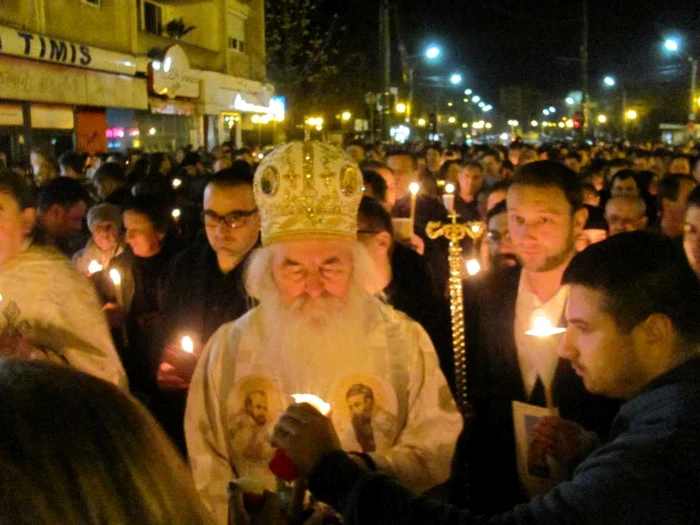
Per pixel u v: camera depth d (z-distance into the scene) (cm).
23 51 1366
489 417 273
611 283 165
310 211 228
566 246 266
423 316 334
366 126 3150
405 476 215
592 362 170
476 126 8238
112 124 1988
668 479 140
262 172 236
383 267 322
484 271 323
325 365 229
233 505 196
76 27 1662
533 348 263
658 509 139
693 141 2917
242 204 333
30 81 1422
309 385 228
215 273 347
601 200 839
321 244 228
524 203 264
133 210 469
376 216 320
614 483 143
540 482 234
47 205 547
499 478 268
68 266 306
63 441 88
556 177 266
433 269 462
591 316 168
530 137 8675
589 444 228
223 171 345
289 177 228
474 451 277
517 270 281
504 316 272
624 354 166
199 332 342
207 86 2416
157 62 1959
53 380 95
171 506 95
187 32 2377
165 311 360
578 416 245
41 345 292
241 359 234
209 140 2595
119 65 1784
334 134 3234
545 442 232
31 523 83
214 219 335
